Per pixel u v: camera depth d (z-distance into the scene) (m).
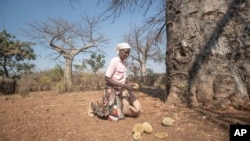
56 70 19.50
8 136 3.22
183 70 4.41
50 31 18.92
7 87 14.95
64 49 18.73
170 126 3.31
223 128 3.16
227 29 4.18
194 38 4.36
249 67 4.02
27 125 3.63
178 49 4.55
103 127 3.37
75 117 3.95
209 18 4.30
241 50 4.07
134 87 3.66
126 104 3.66
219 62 4.11
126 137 2.99
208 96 4.05
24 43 18.67
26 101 6.54
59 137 3.09
